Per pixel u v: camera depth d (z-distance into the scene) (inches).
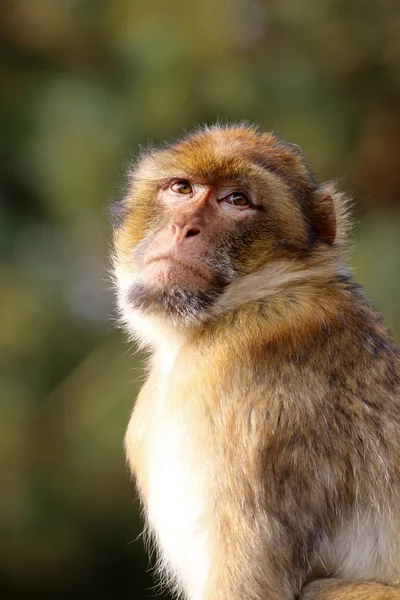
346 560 316.2
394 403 324.2
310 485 313.0
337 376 321.4
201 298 334.0
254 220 336.5
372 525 317.1
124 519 789.2
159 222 346.0
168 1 869.8
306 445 314.2
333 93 848.3
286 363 320.8
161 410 334.3
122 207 365.7
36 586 815.1
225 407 318.7
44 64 909.2
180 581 332.8
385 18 850.8
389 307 732.7
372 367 326.0
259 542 307.1
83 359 823.1
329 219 348.5
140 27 863.7
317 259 340.8
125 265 356.5
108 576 818.2
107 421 770.2
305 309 329.4
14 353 811.4
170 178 345.7
